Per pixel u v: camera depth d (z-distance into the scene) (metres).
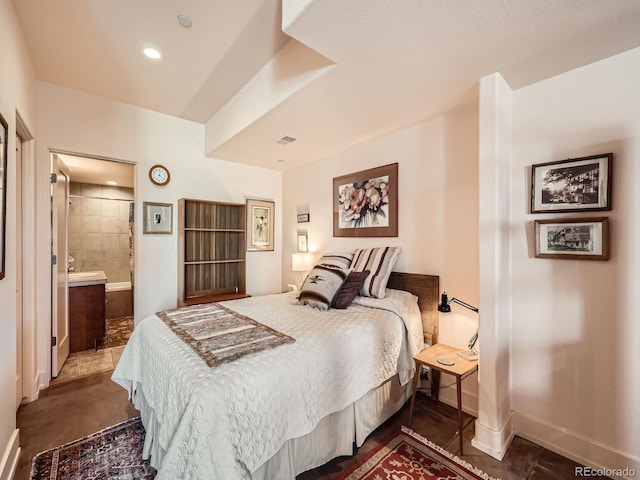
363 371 1.76
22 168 2.25
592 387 1.60
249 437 1.19
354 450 1.73
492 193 1.72
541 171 1.75
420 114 2.30
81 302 3.29
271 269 4.11
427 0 1.16
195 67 2.29
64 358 2.92
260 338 1.63
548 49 1.47
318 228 3.58
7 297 1.52
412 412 1.98
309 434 1.49
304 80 1.86
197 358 1.40
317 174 3.60
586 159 1.59
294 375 1.39
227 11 1.71
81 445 1.76
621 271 1.51
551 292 1.73
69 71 2.35
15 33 1.69
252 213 3.91
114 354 3.20
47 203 2.51
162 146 3.18
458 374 1.71
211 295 3.51
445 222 2.32
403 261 2.62
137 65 2.27
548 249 1.72
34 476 1.52
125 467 1.58
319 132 2.68
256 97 2.39
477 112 2.14
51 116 2.54
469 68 1.66
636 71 1.47
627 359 1.50
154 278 3.14
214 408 1.13
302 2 1.22
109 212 4.83
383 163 2.79
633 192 1.48
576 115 1.65
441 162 2.34
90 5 1.67
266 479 1.29
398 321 2.10
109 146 2.84
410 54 1.53
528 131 1.81
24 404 2.22
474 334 2.10
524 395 1.84
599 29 1.32
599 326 1.58
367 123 2.47
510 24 1.29
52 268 2.59
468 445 1.77
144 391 1.76
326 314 2.14
